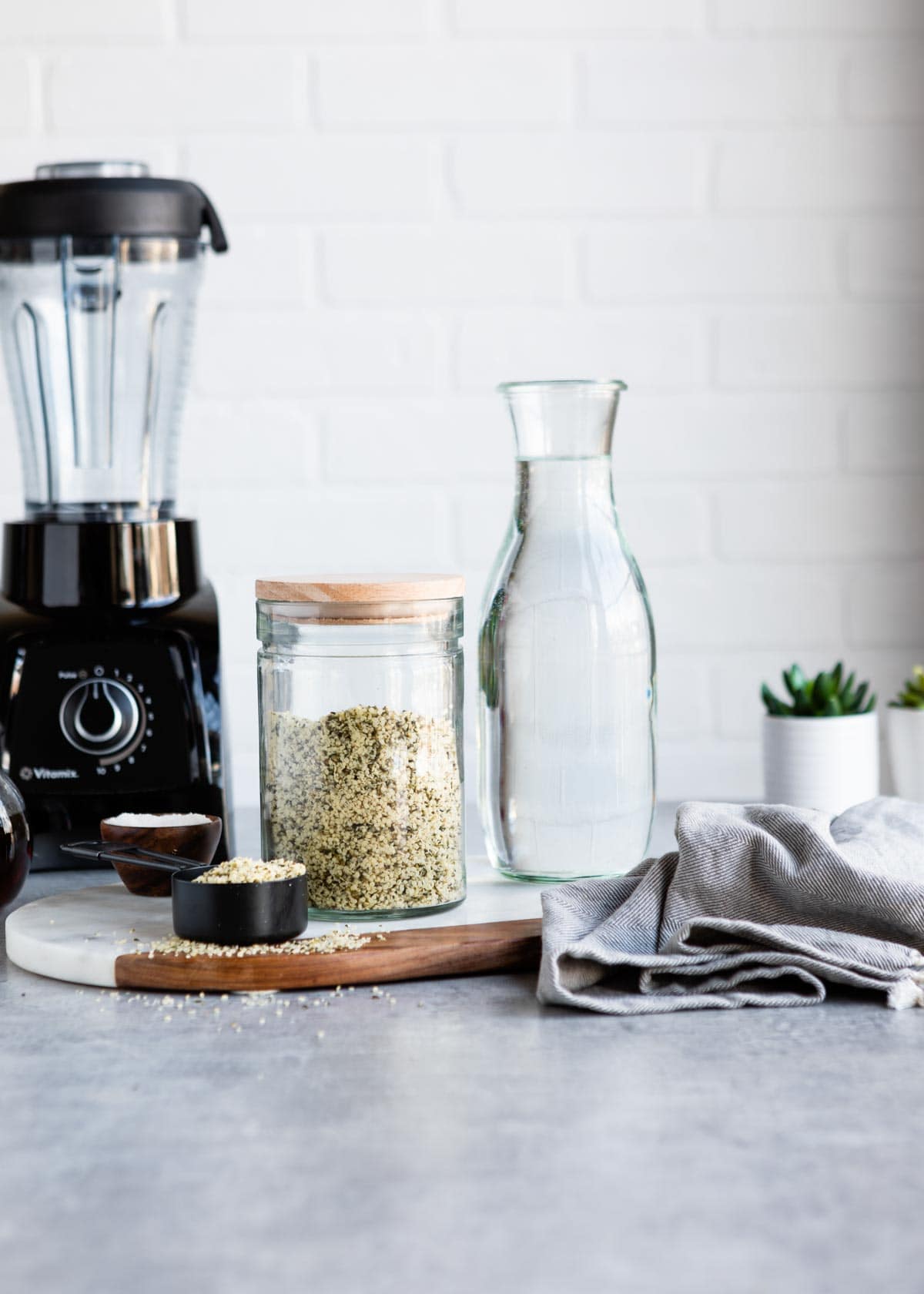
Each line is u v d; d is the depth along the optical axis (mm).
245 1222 646
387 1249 621
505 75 1727
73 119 1716
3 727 1229
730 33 1734
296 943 977
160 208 1263
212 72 1717
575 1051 844
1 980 989
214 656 1249
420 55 1724
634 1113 755
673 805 1628
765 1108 761
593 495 1151
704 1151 712
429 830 1043
